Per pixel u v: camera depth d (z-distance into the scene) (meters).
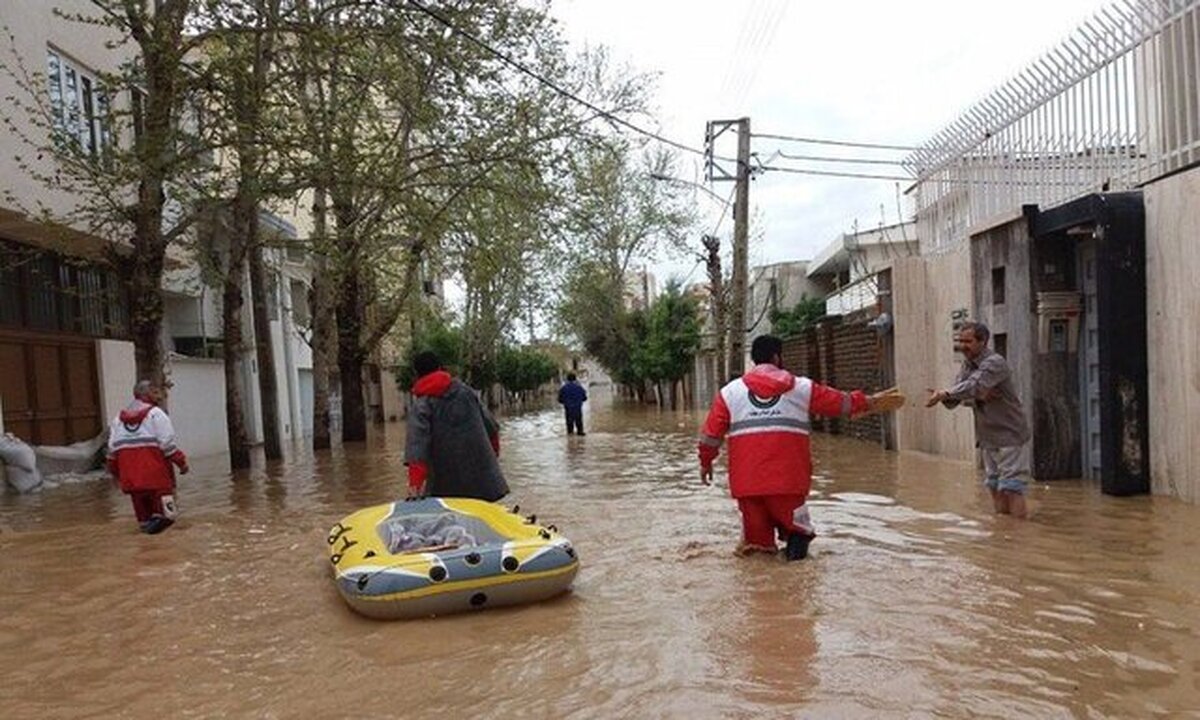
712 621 5.50
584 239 24.09
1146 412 8.81
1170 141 8.58
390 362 44.75
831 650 4.87
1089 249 9.79
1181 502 8.39
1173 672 4.37
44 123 13.67
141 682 5.00
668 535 8.41
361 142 14.47
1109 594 5.67
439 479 7.77
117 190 15.07
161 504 10.20
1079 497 9.04
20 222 14.18
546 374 81.88
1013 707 4.04
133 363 19.19
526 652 5.15
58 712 4.60
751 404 7.02
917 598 5.77
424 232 15.67
